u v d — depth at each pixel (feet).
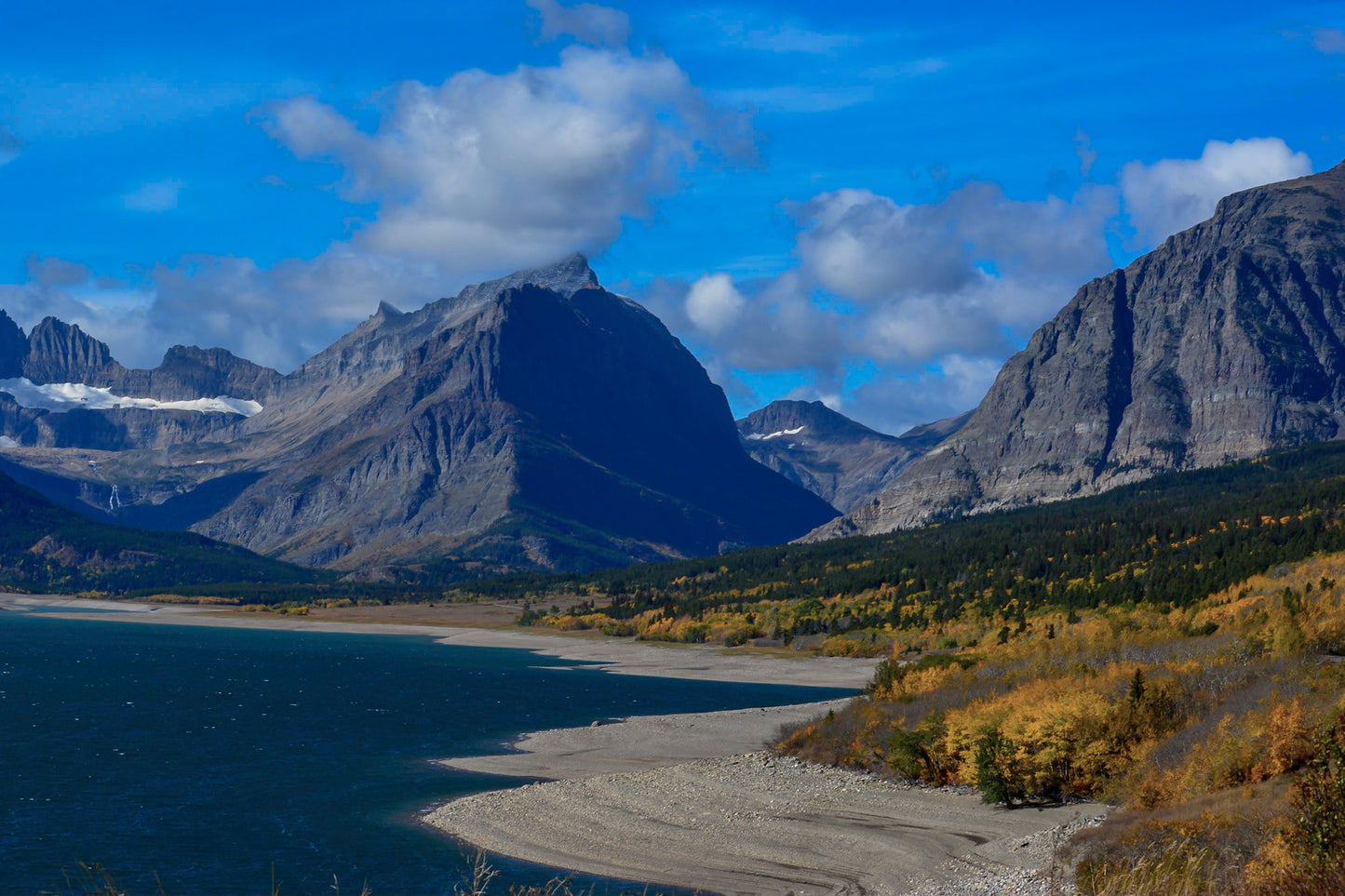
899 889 139.23
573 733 306.76
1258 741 137.69
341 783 225.35
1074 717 180.24
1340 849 70.79
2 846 168.96
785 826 178.19
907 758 207.51
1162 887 95.50
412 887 149.59
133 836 177.58
